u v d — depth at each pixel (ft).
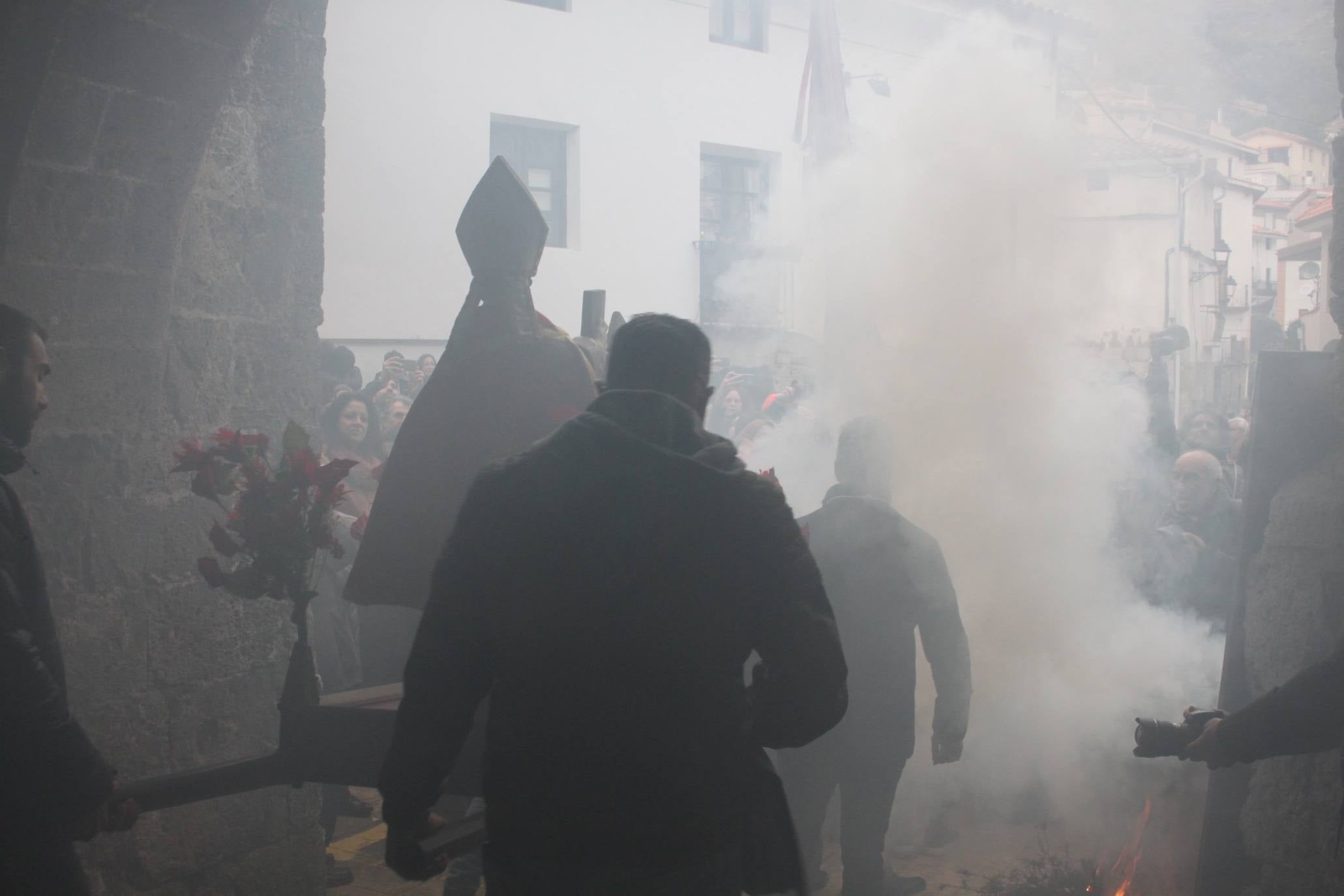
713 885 6.14
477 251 11.14
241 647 12.98
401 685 10.25
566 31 54.70
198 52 10.75
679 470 6.30
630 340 6.82
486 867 6.31
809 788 12.66
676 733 6.07
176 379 12.16
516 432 10.80
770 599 6.27
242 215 12.95
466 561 6.37
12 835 7.62
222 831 12.62
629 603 6.13
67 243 10.50
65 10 9.49
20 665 7.48
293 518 9.44
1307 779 11.22
